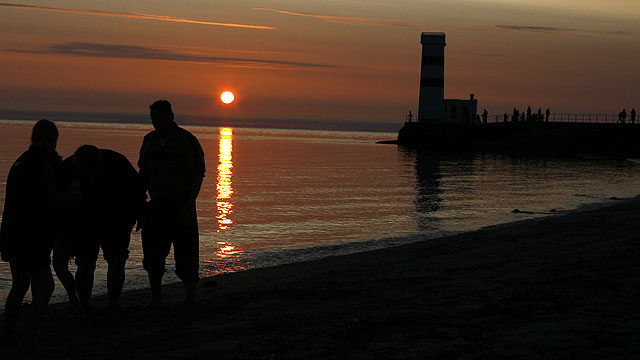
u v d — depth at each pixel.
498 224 20.98
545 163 65.62
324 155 83.62
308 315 7.21
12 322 6.29
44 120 6.30
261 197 31.55
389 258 12.70
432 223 21.56
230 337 6.43
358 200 30.20
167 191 7.48
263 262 13.87
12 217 6.07
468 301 7.39
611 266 8.86
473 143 91.81
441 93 95.75
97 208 7.32
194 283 7.93
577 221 16.81
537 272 8.83
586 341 5.48
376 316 6.82
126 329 6.88
